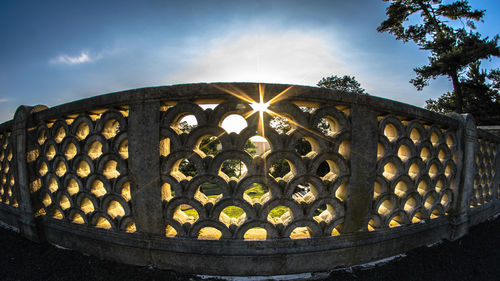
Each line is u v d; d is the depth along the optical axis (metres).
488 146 5.23
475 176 4.79
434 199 3.73
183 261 2.89
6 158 4.88
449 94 17.78
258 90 2.69
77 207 3.36
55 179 3.67
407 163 3.31
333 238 2.96
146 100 2.82
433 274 3.00
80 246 3.40
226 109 2.72
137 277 2.81
